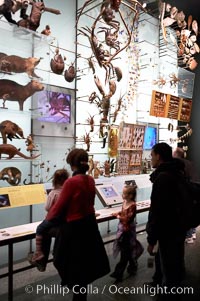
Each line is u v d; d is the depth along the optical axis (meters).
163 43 5.43
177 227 2.01
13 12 2.82
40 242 2.43
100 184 3.63
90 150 4.28
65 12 3.91
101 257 2.10
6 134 2.91
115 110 4.34
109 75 4.01
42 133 3.62
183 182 2.06
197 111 6.06
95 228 2.11
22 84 2.98
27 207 3.60
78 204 2.03
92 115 4.28
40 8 3.01
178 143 6.07
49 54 3.22
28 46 3.03
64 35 3.89
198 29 5.82
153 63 5.31
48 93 3.45
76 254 1.98
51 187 3.55
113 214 3.03
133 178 4.60
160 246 2.09
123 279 2.97
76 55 3.99
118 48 4.03
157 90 5.11
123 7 4.71
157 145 2.19
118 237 3.01
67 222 2.03
